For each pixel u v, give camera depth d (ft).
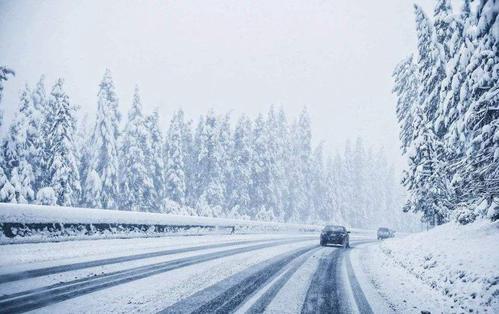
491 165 33.91
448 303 24.54
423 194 74.28
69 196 97.50
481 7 40.70
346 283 30.81
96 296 20.67
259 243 67.87
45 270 26.76
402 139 100.99
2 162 96.94
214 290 24.44
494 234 37.09
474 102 41.14
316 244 77.41
